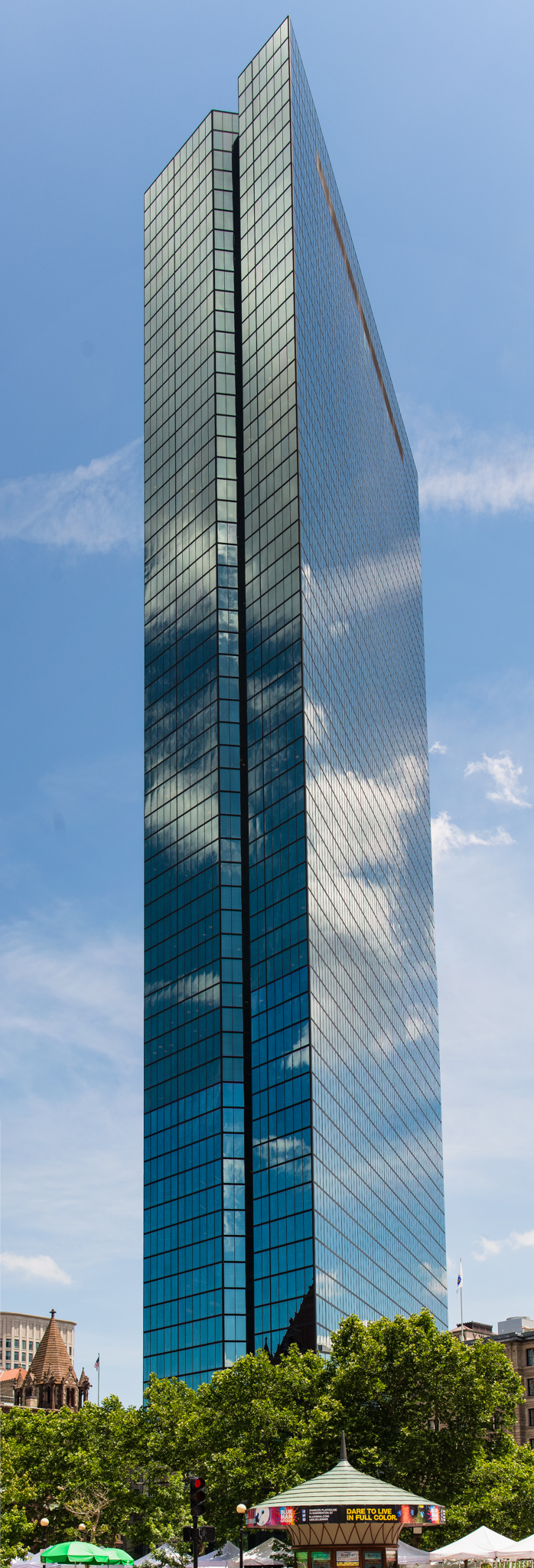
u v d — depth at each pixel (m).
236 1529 77.19
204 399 171.38
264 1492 77.50
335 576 165.00
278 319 159.12
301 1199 126.81
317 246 172.00
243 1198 136.88
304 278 162.25
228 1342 130.75
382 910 179.75
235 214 177.00
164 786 165.00
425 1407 75.38
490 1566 65.94
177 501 174.50
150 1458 86.69
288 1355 88.00
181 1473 86.12
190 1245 140.25
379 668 191.62
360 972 160.38
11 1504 89.75
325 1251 128.00
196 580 166.25
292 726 144.25
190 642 165.12
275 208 164.12
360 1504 50.50
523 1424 165.62
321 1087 133.50
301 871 138.38
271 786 146.38
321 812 146.50
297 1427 78.19
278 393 156.88
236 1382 83.62
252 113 172.88
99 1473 86.81
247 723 153.75
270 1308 126.94
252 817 149.25
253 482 160.00
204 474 168.50
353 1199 144.00
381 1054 171.00
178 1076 149.75
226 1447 80.62
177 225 185.75
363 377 196.62
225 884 148.25
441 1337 77.62
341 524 171.50
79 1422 95.12
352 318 192.12
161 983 157.00
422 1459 73.25
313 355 163.12
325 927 142.88
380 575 198.12
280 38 169.75
